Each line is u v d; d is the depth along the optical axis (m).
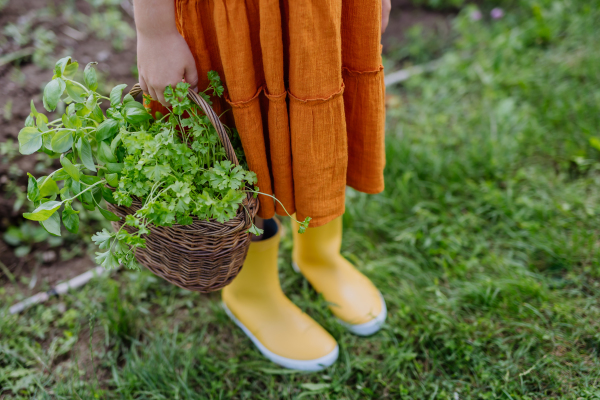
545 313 1.59
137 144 1.00
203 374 1.55
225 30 0.98
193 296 1.80
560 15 2.94
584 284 1.66
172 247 1.07
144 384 1.49
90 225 2.02
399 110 2.60
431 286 1.76
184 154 1.03
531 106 2.47
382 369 1.52
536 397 1.38
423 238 1.93
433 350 1.55
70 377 1.49
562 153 2.17
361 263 1.88
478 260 1.82
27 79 2.31
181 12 1.03
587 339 1.49
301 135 1.09
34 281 1.84
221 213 0.98
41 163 2.06
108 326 1.65
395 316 1.67
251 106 1.07
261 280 1.56
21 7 2.74
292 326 1.57
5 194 1.94
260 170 1.17
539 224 1.88
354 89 1.20
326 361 1.52
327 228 1.62
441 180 2.15
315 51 0.99
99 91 2.37
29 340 1.63
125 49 2.68
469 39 2.98
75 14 2.82
